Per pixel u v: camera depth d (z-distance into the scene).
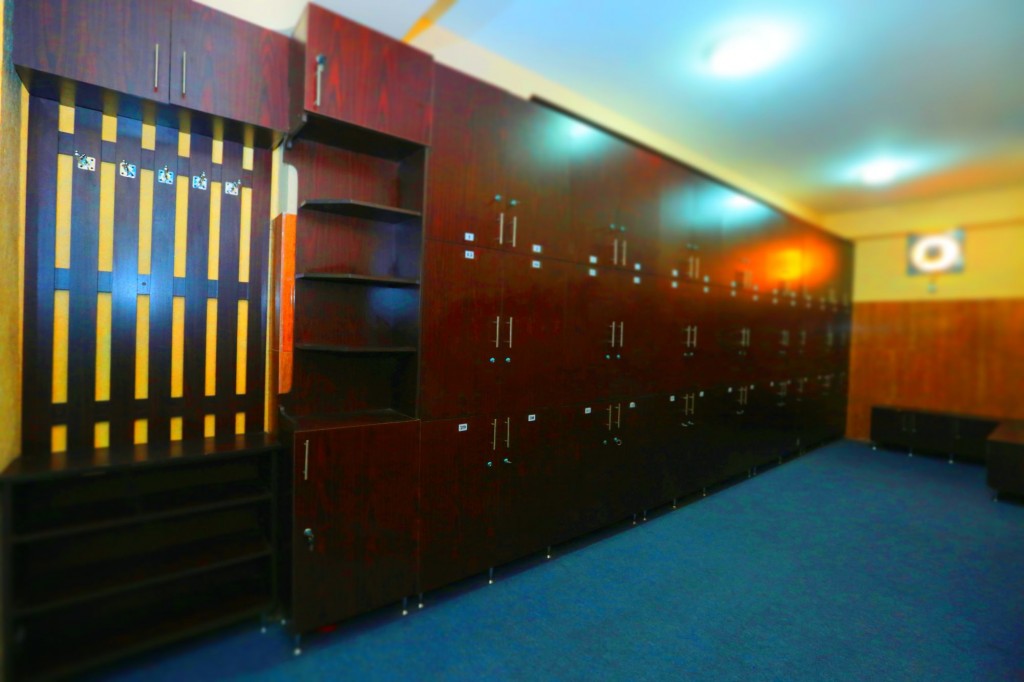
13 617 1.72
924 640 2.34
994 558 3.23
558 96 3.79
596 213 3.38
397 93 2.41
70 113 2.07
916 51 3.21
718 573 2.95
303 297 2.47
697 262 4.30
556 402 3.12
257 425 2.52
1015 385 6.01
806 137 4.64
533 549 2.99
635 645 2.25
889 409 6.52
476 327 2.72
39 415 2.03
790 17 2.90
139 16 1.99
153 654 2.04
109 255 2.16
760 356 5.20
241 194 2.47
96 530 1.87
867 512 4.07
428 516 2.53
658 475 3.90
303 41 2.20
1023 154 4.95
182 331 2.34
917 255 6.80
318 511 2.19
